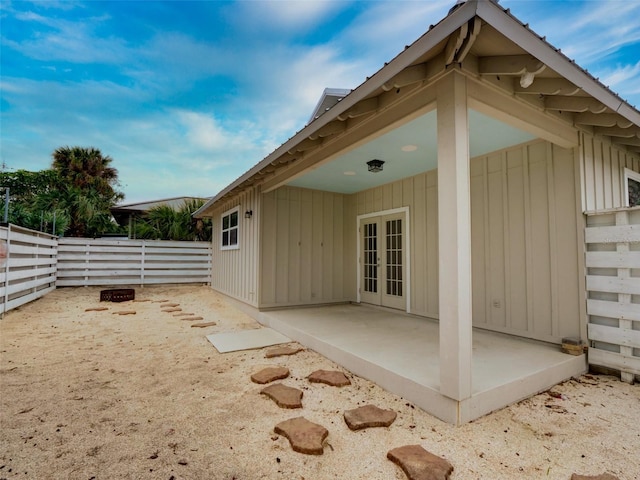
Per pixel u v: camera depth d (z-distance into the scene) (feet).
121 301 26.71
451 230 7.92
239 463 6.41
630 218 10.71
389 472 6.16
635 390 9.91
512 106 9.53
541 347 12.28
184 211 41.70
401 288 19.60
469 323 7.92
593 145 12.69
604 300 11.17
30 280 23.86
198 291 32.96
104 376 11.00
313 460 6.51
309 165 15.12
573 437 7.30
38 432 7.45
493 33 7.26
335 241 23.41
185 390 9.91
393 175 18.81
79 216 41.55
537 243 13.00
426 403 8.49
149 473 6.08
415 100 9.22
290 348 14.16
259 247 20.42
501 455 6.62
